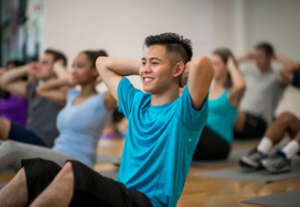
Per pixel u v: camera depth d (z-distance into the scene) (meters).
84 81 3.11
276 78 6.20
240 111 5.91
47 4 7.32
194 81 1.70
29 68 4.13
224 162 4.21
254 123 6.06
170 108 1.81
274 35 7.95
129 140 1.89
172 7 7.85
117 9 7.73
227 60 4.36
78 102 3.13
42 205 1.51
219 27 8.20
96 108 2.99
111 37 7.75
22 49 7.96
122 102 2.04
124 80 2.10
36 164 1.74
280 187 2.98
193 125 1.75
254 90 6.28
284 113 3.60
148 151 1.78
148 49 1.89
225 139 4.31
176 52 1.85
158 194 1.74
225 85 4.38
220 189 2.96
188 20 7.96
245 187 3.00
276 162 3.46
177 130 1.74
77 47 7.58
